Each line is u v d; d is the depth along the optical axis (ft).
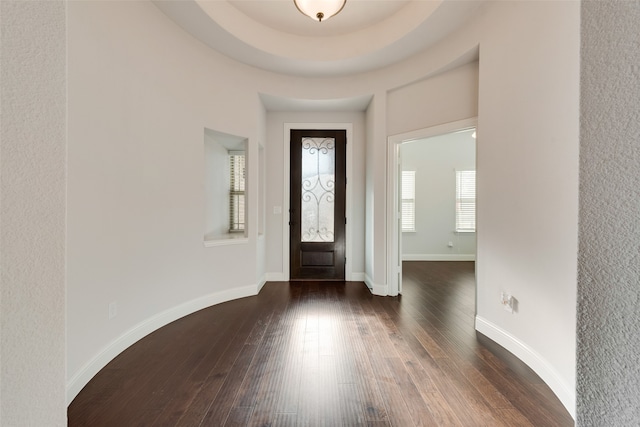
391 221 12.72
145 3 8.36
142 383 6.31
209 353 7.60
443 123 10.68
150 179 8.62
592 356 1.80
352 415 5.36
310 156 15.16
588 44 1.82
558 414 5.41
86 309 6.37
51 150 1.88
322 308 11.14
